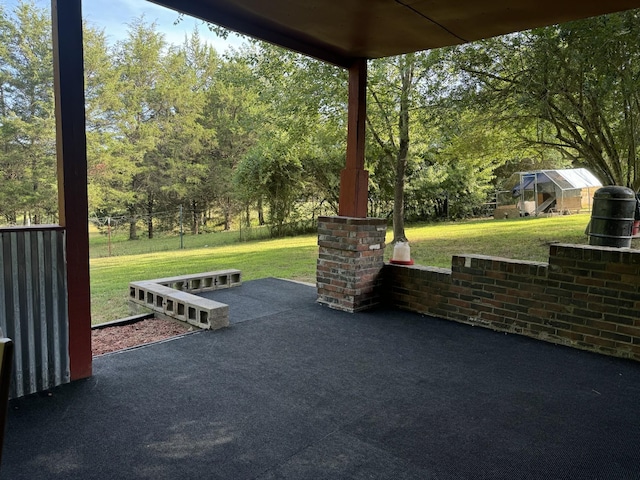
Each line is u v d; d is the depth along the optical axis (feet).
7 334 8.27
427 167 40.98
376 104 30.45
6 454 6.53
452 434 7.29
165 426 7.41
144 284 15.40
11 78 26.71
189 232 49.75
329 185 44.73
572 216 38.29
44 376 8.77
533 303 12.42
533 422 7.73
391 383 9.28
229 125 48.16
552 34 19.75
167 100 45.78
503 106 23.29
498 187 47.39
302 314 14.44
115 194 41.06
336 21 11.93
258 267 27.32
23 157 27.50
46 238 8.71
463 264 13.75
